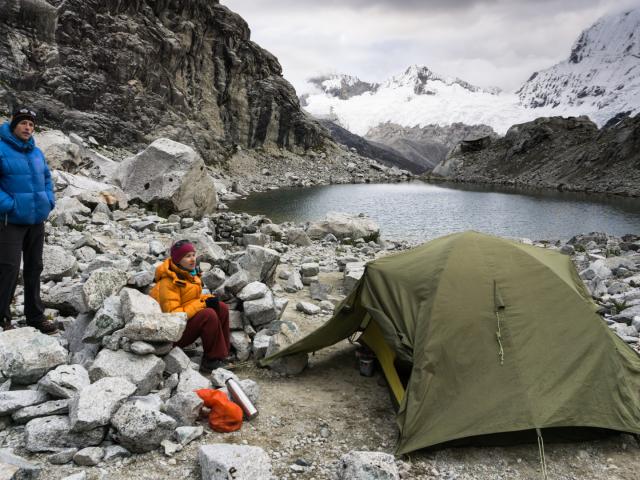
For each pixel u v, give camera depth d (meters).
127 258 10.60
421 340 5.33
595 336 5.38
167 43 52.53
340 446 4.89
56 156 24.06
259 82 68.88
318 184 58.88
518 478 4.49
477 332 5.26
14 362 4.96
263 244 15.60
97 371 5.07
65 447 4.34
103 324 5.44
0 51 38.25
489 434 4.75
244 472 3.94
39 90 40.31
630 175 59.88
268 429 5.09
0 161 5.91
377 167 79.56
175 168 20.84
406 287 5.95
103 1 47.25
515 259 5.85
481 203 40.81
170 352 5.66
